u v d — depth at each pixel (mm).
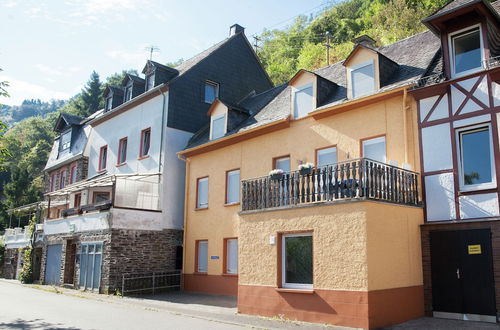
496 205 10500
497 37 11961
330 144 14539
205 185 19766
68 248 22359
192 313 12609
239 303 12672
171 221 20625
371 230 10156
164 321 11211
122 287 17797
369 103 13469
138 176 21406
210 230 18766
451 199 11273
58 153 32562
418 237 11570
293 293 11281
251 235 12719
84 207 21172
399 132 12625
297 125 15805
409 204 11398
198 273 18984
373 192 10523
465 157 11344
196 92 22797
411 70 13516
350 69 14453
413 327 9859
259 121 17797
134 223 19328
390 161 11906
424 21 12133
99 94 71625
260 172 16875
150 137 22344
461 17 11820
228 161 18484
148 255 19547
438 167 11641
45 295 18297
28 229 28969
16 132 94125
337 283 10375
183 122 21953
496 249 10352
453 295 10914
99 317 11875
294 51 61594
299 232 11570
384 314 10055
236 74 24812
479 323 10094
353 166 10680
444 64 12023
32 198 52938
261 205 12703
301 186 11875
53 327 10172
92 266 19578
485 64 11180
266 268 12102
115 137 25328
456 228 11086
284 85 21062
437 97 11938
